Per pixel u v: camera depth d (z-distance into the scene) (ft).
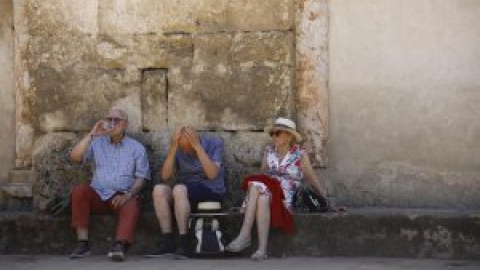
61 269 31.42
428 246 33.17
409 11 35.68
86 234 34.04
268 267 31.12
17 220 35.19
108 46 36.68
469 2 35.35
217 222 33.32
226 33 36.06
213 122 36.24
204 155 33.96
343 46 36.06
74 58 36.81
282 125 34.27
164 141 36.50
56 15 36.81
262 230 32.94
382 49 35.88
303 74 35.88
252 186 33.19
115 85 36.68
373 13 35.94
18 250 35.22
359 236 33.47
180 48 36.40
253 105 35.96
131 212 33.63
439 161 35.58
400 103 35.78
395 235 33.32
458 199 35.45
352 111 36.06
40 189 36.81
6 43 38.60
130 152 35.04
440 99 35.55
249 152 35.94
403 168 35.78
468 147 35.37
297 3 35.86
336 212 33.99
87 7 36.68
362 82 35.99
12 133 38.70
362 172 36.04
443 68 35.50
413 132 35.70
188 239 33.30
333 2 36.09
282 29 35.78
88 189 34.24
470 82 35.37
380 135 35.94
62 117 36.88
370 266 31.32
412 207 35.76
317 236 33.58
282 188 34.04
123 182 34.76
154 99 36.58
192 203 34.09
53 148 36.88
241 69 35.99
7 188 37.99
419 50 35.68
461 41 35.40
